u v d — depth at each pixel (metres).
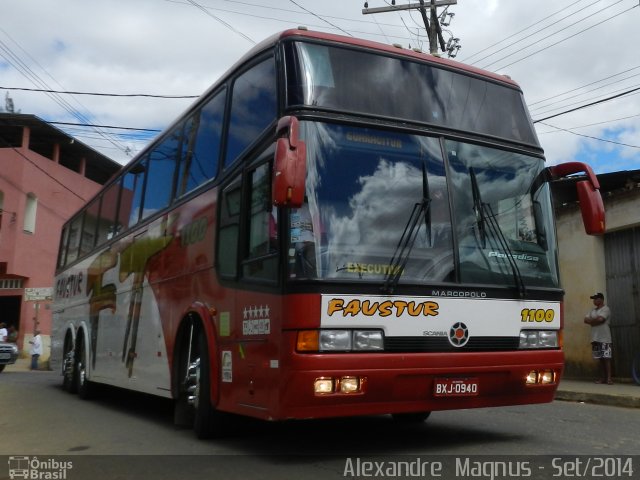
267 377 5.12
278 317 5.01
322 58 5.54
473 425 7.35
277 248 5.11
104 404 10.67
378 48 5.82
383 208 5.29
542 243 6.04
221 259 6.23
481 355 5.38
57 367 14.19
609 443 6.18
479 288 5.48
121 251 9.88
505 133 6.21
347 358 4.86
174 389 7.14
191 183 7.39
